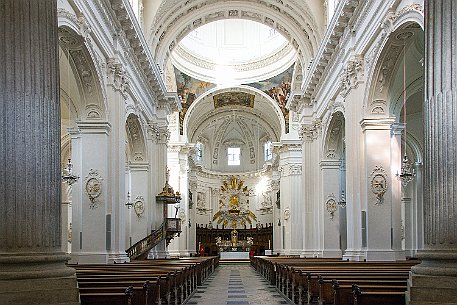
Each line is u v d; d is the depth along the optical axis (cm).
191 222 4053
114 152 1515
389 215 1413
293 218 3259
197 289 1537
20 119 491
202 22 2444
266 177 4316
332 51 1806
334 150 2108
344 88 1645
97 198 1409
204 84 3400
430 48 584
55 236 507
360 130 1496
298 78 2742
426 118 586
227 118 4247
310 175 2333
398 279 759
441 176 559
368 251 1405
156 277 830
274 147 3419
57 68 528
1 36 497
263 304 1141
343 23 1600
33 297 473
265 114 3897
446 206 552
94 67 1359
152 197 2270
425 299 552
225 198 4478
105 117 1434
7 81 493
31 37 503
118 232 1524
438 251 556
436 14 578
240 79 3412
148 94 2189
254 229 4359
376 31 1343
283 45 3216
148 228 2167
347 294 644
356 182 1520
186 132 3469
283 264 1413
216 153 4544
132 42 1712
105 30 1455
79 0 1200
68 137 2227
